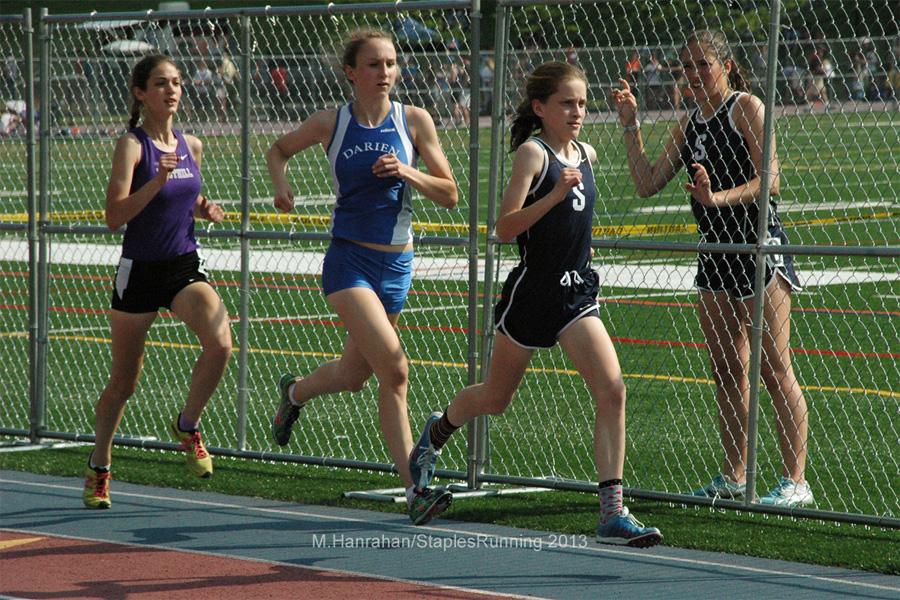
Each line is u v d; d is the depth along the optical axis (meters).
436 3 24.22
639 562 20.41
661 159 24.48
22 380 37.34
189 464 24.20
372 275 21.97
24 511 23.69
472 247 24.64
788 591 18.81
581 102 19.81
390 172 21.05
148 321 23.33
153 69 22.66
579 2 23.67
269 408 33.81
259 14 25.67
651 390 34.94
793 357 39.06
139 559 20.45
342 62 22.03
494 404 21.11
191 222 23.22
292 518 23.31
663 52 26.19
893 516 23.41
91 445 29.78
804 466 24.88
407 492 21.53
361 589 18.83
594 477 26.77
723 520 23.25
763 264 22.22
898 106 29.97
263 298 51.97
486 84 85.25
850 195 72.38
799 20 63.41
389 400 21.66
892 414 31.89
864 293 49.78
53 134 37.00
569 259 19.75
